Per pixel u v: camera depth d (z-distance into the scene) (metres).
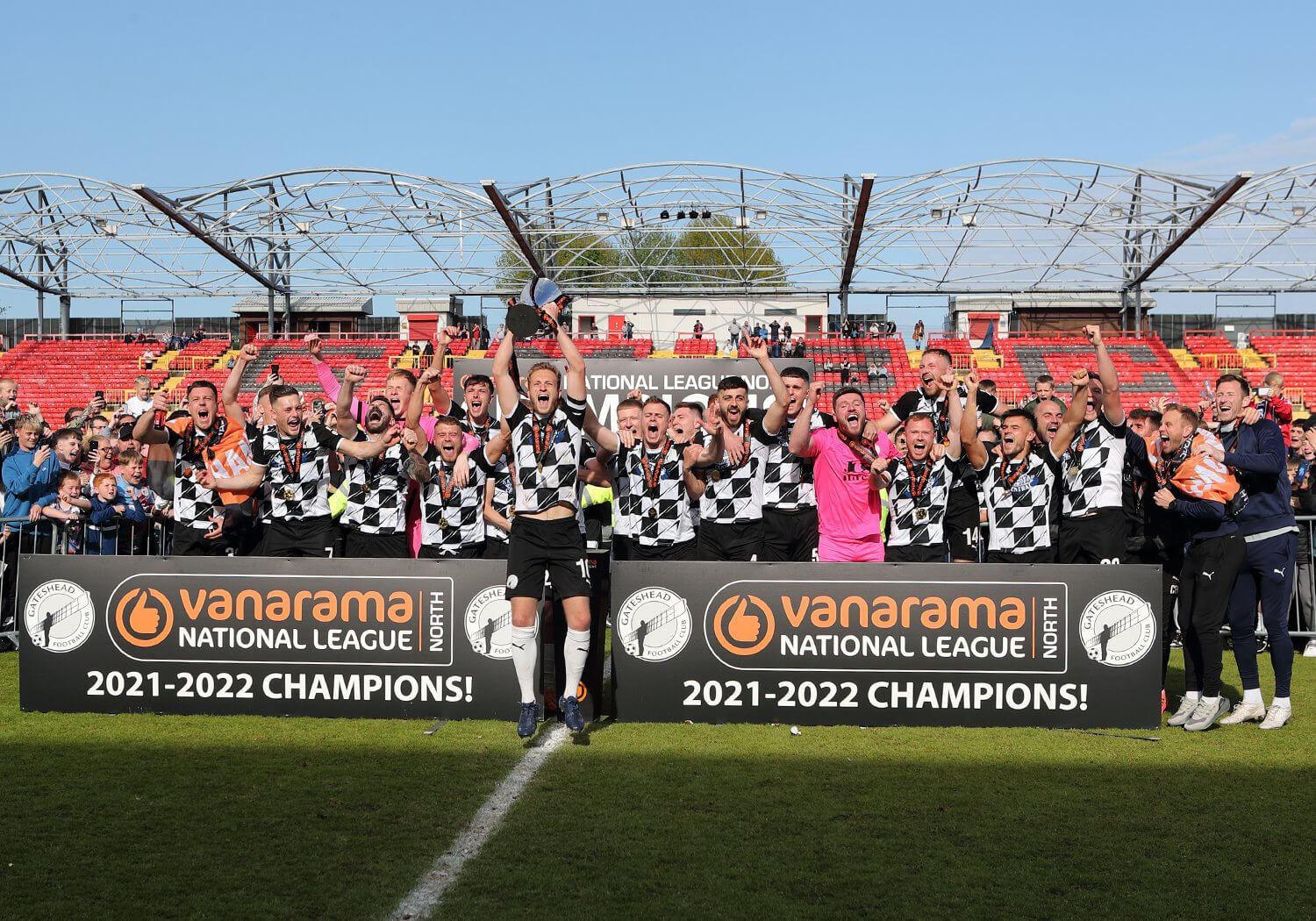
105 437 9.92
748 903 3.63
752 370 9.34
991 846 4.20
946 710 6.16
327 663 6.32
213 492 7.82
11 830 4.33
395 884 3.77
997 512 6.91
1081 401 6.56
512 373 5.84
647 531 7.09
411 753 5.54
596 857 4.04
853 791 4.89
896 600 6.16
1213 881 3.86
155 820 4.45
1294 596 9.45
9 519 8.98
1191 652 6.50
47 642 6.48
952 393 7.06
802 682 6.18
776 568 6.19
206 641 6.38
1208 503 6.21
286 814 4.53
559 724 6.20
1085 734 6.03
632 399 7.33
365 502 7.14
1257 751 5.72
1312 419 9.25
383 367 35.00
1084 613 6.15
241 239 32.75
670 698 6.24
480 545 7.05
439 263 34.44
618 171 28.12
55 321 40.19
